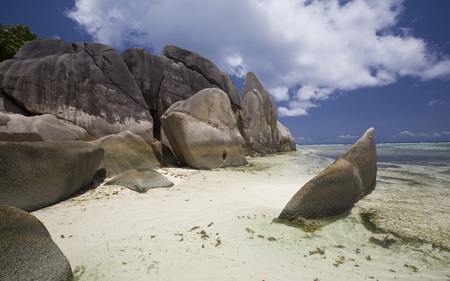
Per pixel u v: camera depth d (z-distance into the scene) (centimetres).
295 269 274
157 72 1442
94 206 478
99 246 316
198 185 675
